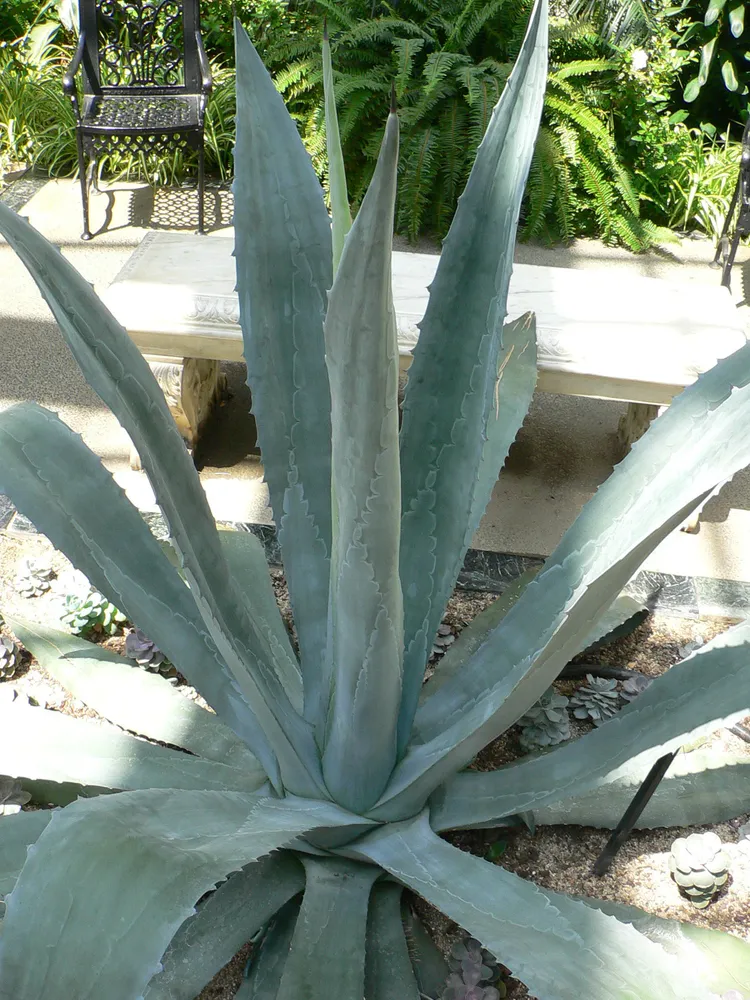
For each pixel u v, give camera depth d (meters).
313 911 1.38
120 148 3.95
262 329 1.48
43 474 1.32
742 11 4.41
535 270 2.75
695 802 1.67
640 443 1.42
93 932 0.86
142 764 1.55
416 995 1.38
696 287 2.73
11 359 3.11
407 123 4.09
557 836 1.75
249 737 1.47
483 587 2.32
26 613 2.13
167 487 1.21
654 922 1.42
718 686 1.34
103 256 3.82
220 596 1.41
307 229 1.44
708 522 2.61
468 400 1.43
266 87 1.38
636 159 4.40
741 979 1.36
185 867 0.93
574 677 2.07
